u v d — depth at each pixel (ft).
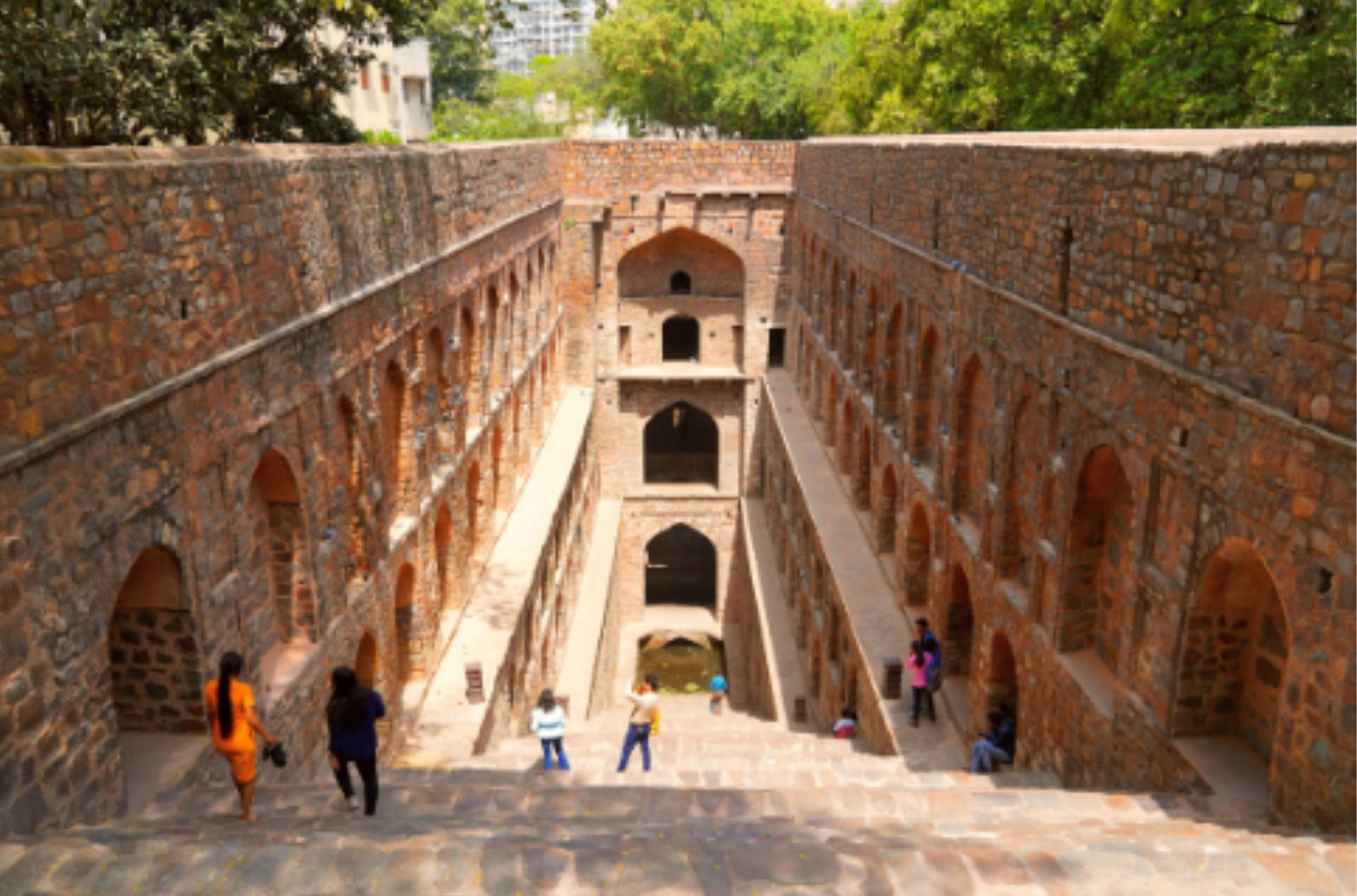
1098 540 41.22
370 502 48.65
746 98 156.97
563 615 89.45
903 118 115.85
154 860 23.86
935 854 24.17
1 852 24.04
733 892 22.65
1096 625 41.86
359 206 47.80
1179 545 33.76
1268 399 29.01
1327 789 26.91
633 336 126.11
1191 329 32.68
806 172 109.60
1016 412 47.50
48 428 27.04
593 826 30.86
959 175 54.75
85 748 28.81
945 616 58.23
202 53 53.01
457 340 63.52
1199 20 69.00
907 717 56.18
